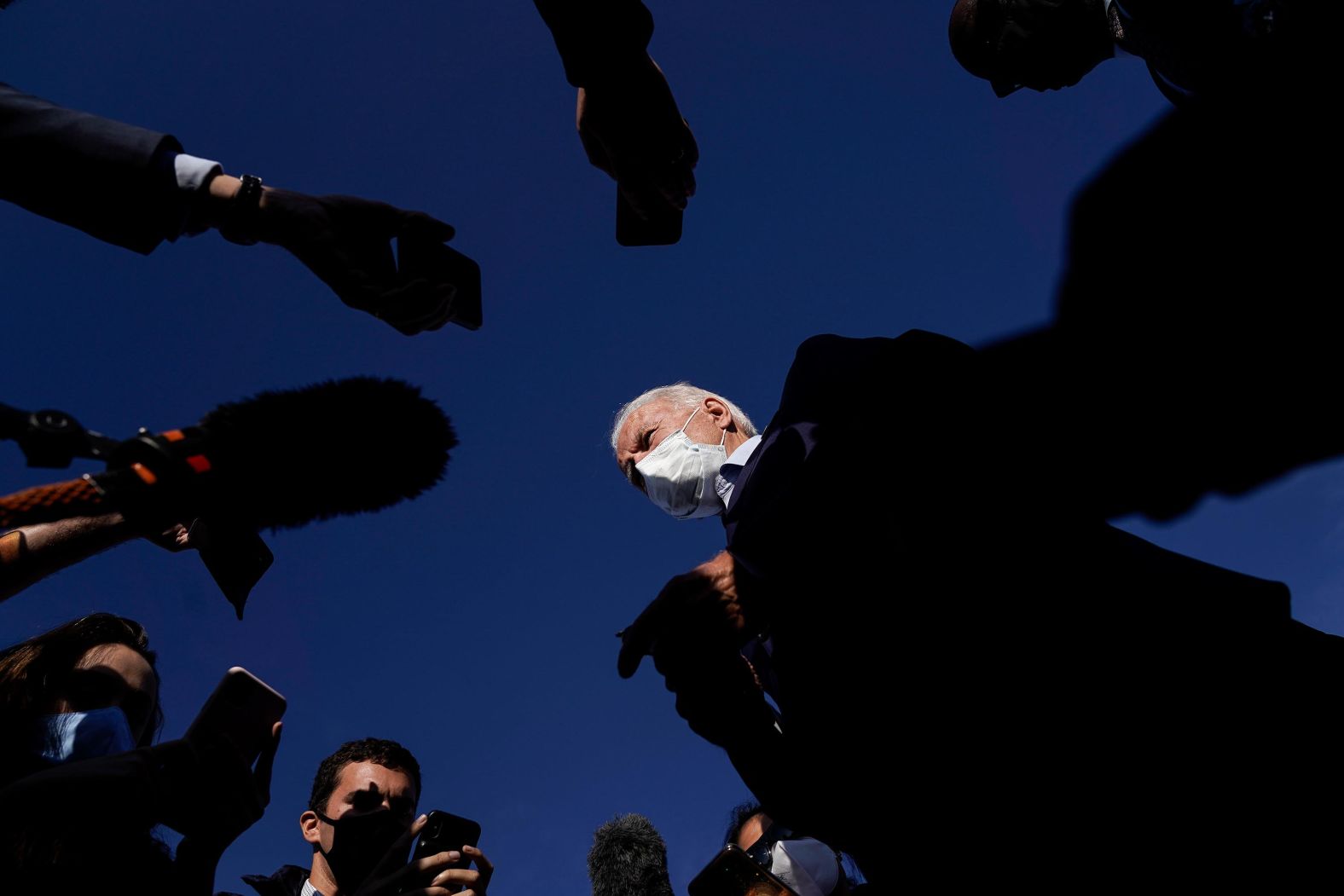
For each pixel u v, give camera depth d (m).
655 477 2.65
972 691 1.61
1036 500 1.52
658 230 2.08
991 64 2.76
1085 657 1.56
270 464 1.21
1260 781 1.42
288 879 2.91
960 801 1.60
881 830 1.69
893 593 1.67
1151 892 1.43
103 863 1.46
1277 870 1.38
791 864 2.81
